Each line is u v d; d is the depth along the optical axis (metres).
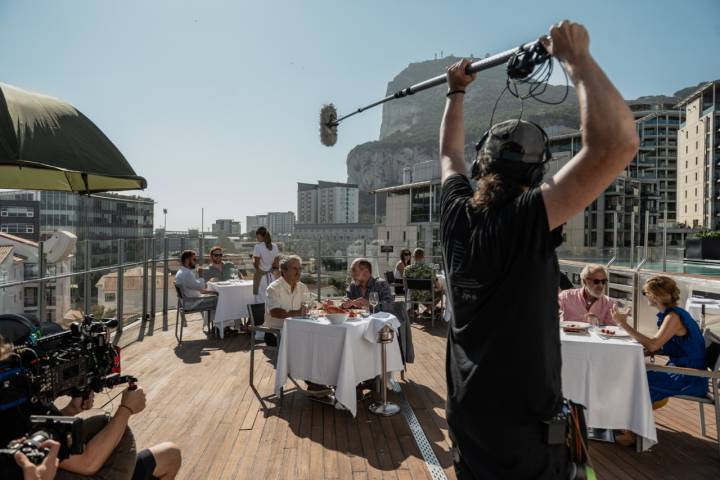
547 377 1.06
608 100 0.87
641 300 6.67
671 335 3.49
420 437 3.67
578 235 53.50
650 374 3.62
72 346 1.77
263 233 7.51
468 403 1.11
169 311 9.51
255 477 3.05
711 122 68.19
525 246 0.98
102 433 1.74
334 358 4.11
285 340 4.47
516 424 1.06
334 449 3.46
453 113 1.34
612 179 0.89
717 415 3.38
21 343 2.22
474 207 1.09
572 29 0.92
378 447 3.50
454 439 1.18
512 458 1.07
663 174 102.75
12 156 1.56
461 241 1.10
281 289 5.03
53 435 1.47
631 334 3.59
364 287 5.48
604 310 4.28
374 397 4.58
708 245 20.14
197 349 6.50
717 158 67.94
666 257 12.23
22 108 1.65
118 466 1.78
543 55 1.02
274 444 3.54
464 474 1.16
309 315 4.61
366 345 4.30
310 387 4.75
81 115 1.88
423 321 8.48
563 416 1.08
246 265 9.81
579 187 0.91
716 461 3.30
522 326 1.02
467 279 1.09
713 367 3.42
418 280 8.01
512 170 1.07
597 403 3.40
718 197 67.81
